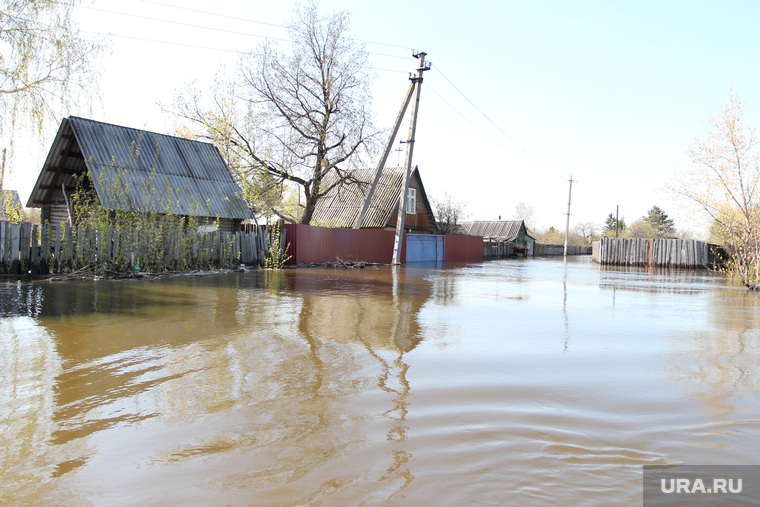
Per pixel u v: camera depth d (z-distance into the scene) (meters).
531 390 4.14
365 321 7.16
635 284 15.42
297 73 24.30
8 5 11.57
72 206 15.17
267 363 4.79
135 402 3.71
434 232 36.53
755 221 15.48
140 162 16.66
